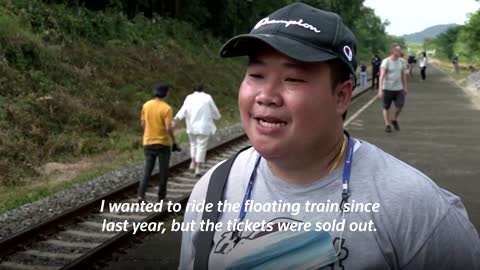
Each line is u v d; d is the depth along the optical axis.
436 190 1.73
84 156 12.86
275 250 1.75
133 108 17.36
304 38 1.63
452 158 11.01
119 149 13.75
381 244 1.67
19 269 5.86
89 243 6.71
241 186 1.89
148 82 20.34
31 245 6.54
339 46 1.66
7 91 13.67
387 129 14.48
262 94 1.67
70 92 15.77
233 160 1.98
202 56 28.97
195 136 10.65
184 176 10.54
